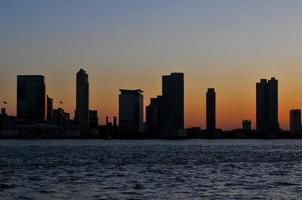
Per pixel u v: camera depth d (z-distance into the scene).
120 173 149.50
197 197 96.88
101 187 112.25
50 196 98.50
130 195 99.56
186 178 132.88
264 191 105.38
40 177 137.00
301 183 120.06
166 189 108.75
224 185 116.06
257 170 161.75
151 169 165.62
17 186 114.50
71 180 128.00
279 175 142.88
